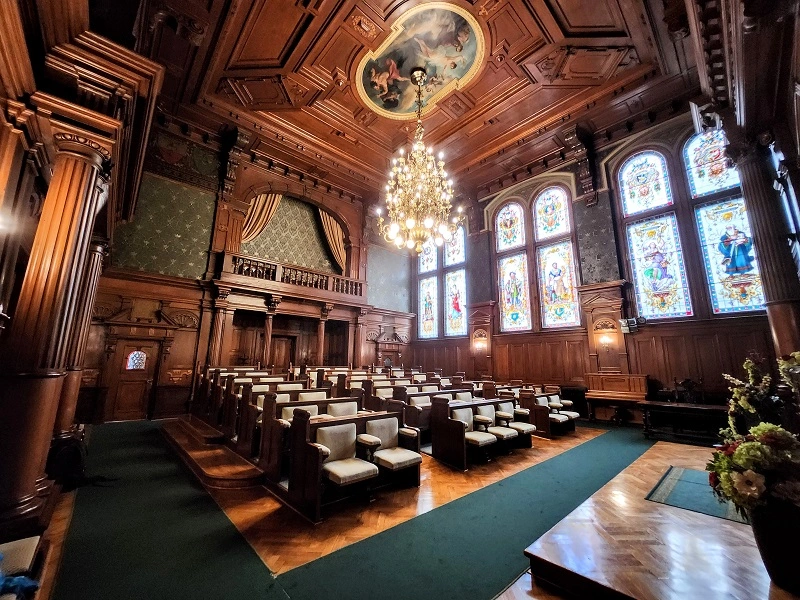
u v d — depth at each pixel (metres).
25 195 3.25
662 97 9.15
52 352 2.80
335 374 9.61
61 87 3.05
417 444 4.20
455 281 14.17
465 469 4.64
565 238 10.95
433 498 3.74
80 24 2.95
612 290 9.53
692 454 5.48
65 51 3.02
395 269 15.30
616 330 9.38
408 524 3.17
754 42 3.88
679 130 9.18
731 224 8.20
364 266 13.72
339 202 13.41
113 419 7.99
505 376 11.68
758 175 5.55
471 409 5.35
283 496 3.67
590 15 7.33
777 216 5.37
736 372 7.70
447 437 4.97
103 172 3.32
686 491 3.71
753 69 4.28
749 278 7.82
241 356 11.12
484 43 8.09
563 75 8.88
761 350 7.49
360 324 13.20
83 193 3.06
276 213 12.37
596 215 10.30
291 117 10.21
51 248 2.88
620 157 10.16
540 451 5.69
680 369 8.37
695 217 8.70
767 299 5.38
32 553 2.14
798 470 1.95
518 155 11.64
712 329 8.11
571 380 10.20
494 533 3.02
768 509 1.99
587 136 10.63
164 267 9.14
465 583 2.35
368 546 2.79
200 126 9.95
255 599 2.17
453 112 10.23
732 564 2.25
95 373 7.91
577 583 2.17
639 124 9.84
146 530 3.02
